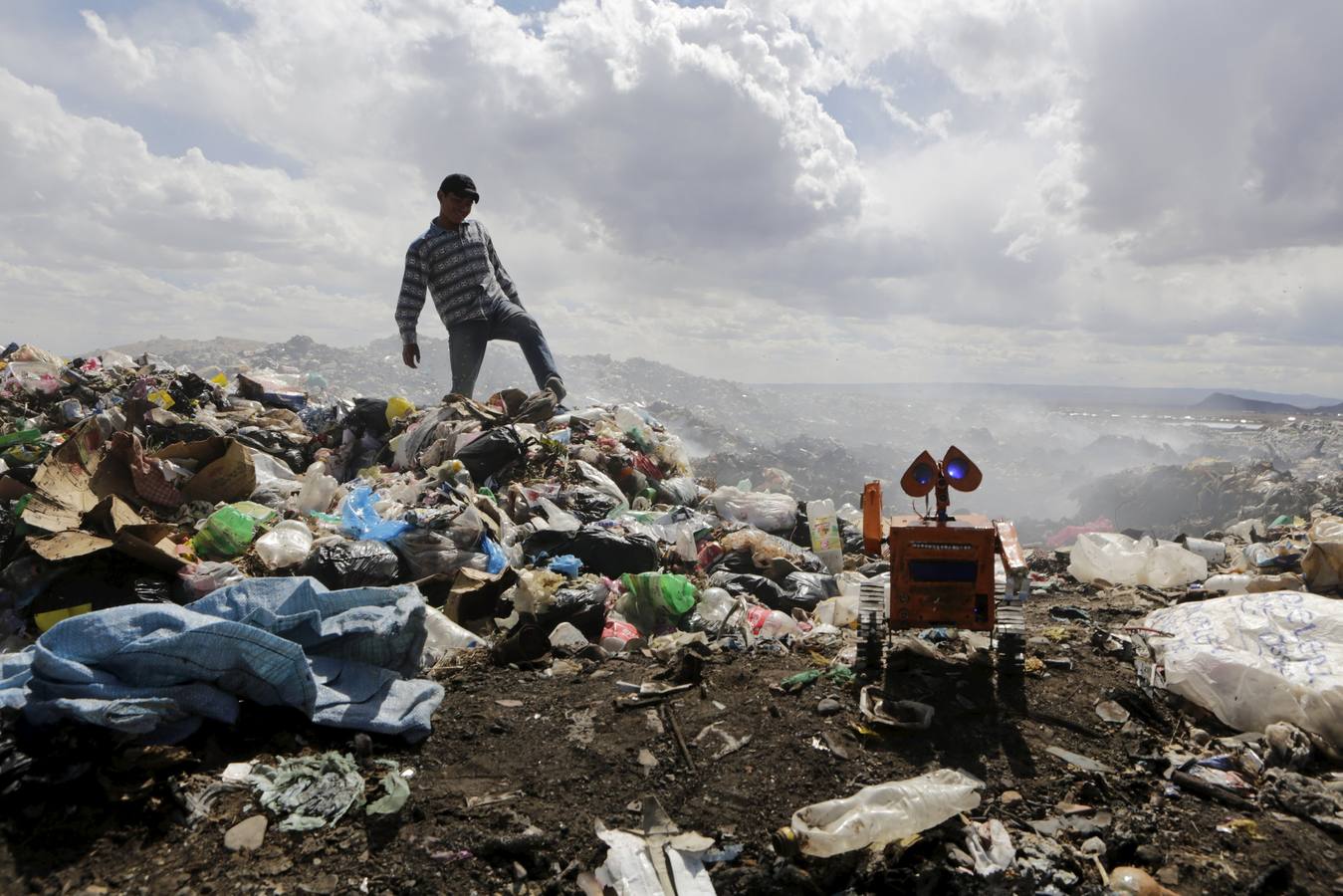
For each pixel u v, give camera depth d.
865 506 3.96
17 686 3.04
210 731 3.16
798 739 3.28
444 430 7.68
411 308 8.12
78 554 4.30
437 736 3.34
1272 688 3.41
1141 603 5.45
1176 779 3.05
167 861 2.58
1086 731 3.39
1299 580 5.18
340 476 7.92
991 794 2.96
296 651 3.25
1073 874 2.58
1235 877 2.54
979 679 3.84
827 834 2.62
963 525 3.79
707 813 2.87
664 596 5.13
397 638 3.65
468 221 8.27
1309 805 2.87
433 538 5.44
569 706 3.61
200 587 4.53
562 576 5.24
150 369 9.66
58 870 2.52
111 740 2.88
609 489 7.34
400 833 2.73
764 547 6.38
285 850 2.64
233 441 6.09
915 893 2.53
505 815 2.81
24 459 6.29
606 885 2.54
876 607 3.86
